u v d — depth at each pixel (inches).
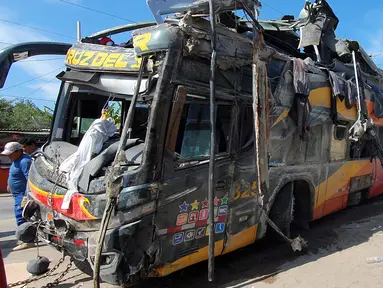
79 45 190.1
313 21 277.9
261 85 168.4
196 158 157.2
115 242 135.2
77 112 207.0
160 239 145.8
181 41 145.3
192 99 154.4
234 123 172.1
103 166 147.3
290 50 303.6
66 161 161.8
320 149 235.8
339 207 269.6
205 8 146.3
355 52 285.0
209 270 139.4
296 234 248.4
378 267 194.4
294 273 190.1
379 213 318.7
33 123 1130.0
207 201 161.0
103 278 139.7
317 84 229.0
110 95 172.4
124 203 135.8
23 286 173.8
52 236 160.7
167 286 175.3
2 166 550.0
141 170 139.6
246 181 179.8
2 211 393.4
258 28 163.5
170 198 146.9
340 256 212.7
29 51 189.5
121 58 165.2
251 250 224.8
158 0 157.4
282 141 201.0
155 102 142.0
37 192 166.4
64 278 182.5
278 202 208.4
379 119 314.5
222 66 162.9
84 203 142.2
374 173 315.9
